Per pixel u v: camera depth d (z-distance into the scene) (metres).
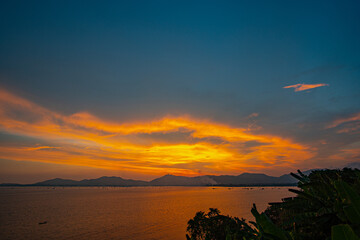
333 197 1.35
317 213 1.41
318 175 1.62
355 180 1.58
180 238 54.69
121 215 101.06
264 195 199.12
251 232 1.49
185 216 91.94
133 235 60.78
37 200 196.12
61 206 145.88
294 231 1.41
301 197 1.54
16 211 123.38
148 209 120.94
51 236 63.66
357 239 0.81
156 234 60.62
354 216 1.06
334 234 0.86
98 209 126.31
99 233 64.88
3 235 66.38
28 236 64.44
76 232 67.50
